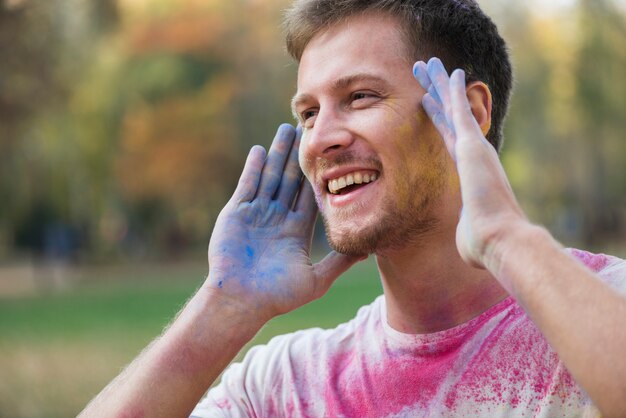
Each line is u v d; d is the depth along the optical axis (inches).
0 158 1189.1
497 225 70.4
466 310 83.7
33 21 863.7
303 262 92.0
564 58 1481.3
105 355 429.1
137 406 82.4
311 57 88.4
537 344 79.1
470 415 79.2
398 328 86.4
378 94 84.3
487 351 80.7
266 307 89.3
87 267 1396.4
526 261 68.1
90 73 1289.4
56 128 1242.6
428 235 84.0
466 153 73.7
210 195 1668.3
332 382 87.8
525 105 1547.7
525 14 1539.1
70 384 349.4
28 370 388.8
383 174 83.7
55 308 717.9
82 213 1433.3
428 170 83.8
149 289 918.4
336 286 814.5
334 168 85.1
